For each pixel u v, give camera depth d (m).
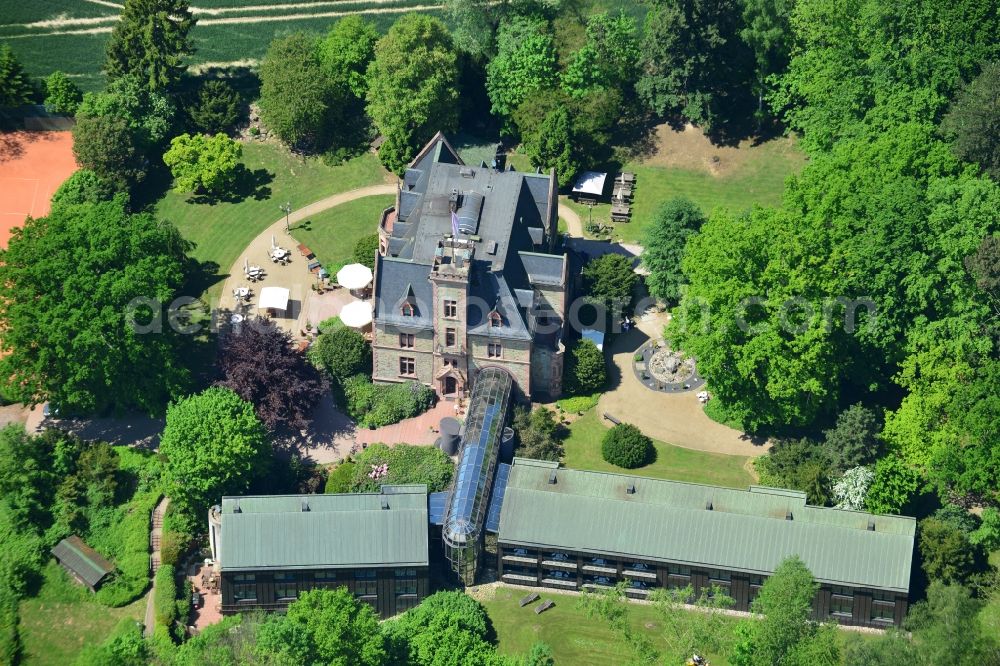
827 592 143.88
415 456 162.62
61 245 164.12
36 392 163.62
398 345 169.25
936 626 127.06
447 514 149.88
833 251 156.50
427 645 137.12
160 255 169.25
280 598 148.50
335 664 131.00
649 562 146.25
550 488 150.50
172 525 156.00
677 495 149.12
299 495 150.75
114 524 158.25
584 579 149.88
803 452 157.50
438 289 162.38
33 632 149.38
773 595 128.75
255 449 155.25
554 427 165.00
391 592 148.38
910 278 154.75
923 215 155.50
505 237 169.00
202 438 153.25
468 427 159.38
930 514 154.38
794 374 154.50
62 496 159.50
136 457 164.75
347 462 163.25
